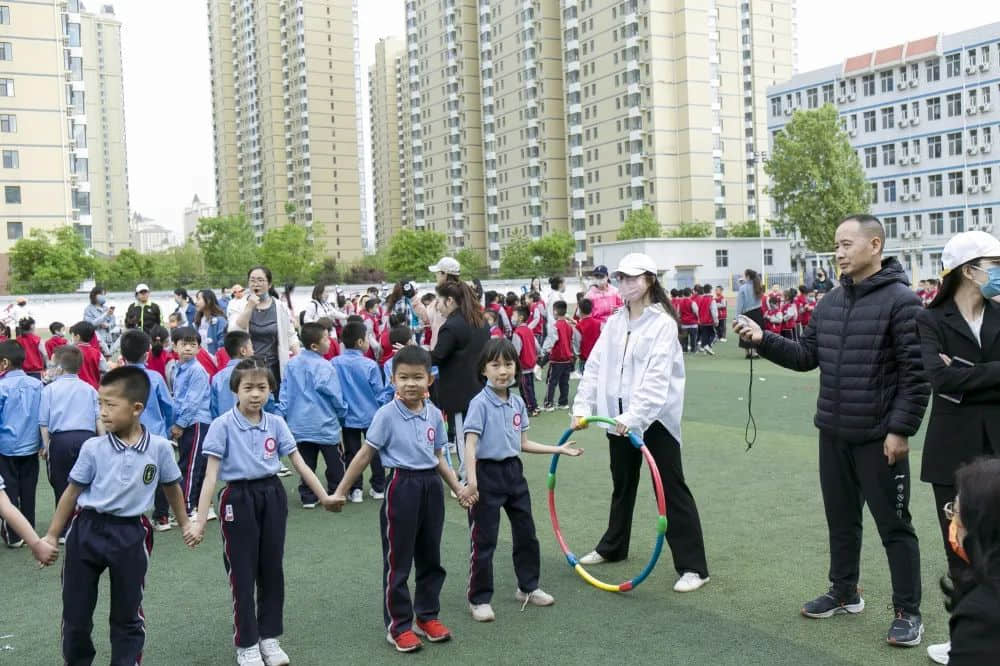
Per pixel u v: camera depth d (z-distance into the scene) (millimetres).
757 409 11734
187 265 80750
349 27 111125
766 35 89438
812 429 10109
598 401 5410
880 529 4332
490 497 4734
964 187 52250
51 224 54531
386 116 139000
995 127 50719
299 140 111000
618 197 71812
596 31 72625
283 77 113938
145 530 3922
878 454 4305
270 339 8742
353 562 5758
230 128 124750
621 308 5430
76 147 56344
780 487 7367
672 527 5117
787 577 5160
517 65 81250
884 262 4469
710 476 7844
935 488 4109
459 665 4074
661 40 68000
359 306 17766
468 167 89062
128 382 3803
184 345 7000
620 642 4281
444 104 91062
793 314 18984
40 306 34312
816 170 52094
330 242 109875
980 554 2119
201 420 6977
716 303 22797
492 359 4695
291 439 4402
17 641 4562
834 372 4457
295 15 109812
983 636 2057
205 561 5922
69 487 3768
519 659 4117
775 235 65125
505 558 5789
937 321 4004
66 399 6328
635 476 5492
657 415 4992
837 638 4262
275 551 4238
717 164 69250
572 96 75688
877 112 57438
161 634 4590
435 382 7301
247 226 70688
